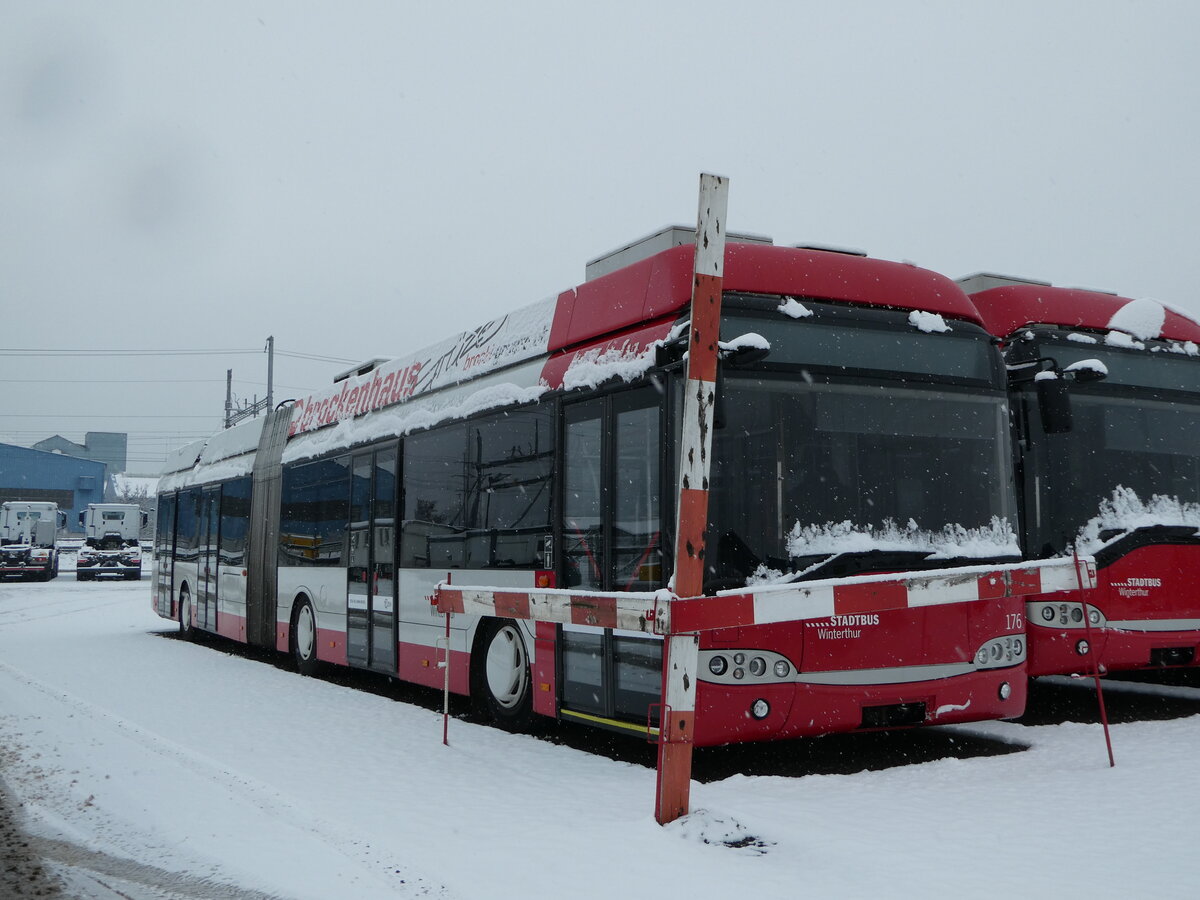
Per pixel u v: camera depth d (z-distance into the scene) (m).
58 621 22.84
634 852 4.93
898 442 7.08
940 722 7.02
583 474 7.75
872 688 6.74
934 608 6.98
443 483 9.98
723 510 6.52
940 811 5.57
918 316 7.35
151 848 5.32
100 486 92.94
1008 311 9.56
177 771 7.04
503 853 4.97
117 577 47.91
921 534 7.00
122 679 12.33
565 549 7.93
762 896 4.30
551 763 7.26
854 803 5.77
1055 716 9.43
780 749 7.95
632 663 7.07
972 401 7.41
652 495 6.92
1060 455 9.20
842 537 6.77
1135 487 9.37
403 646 10.59
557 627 7.98
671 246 7.81
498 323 9.62
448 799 6.13
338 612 12.30
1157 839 4.95
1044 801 5.74
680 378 6.75
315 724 9.08
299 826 5.60
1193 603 9.28
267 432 15.72
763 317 6.89
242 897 4.57
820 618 6.67
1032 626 8.95
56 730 8.70
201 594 18.23
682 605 5.38
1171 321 9.88
